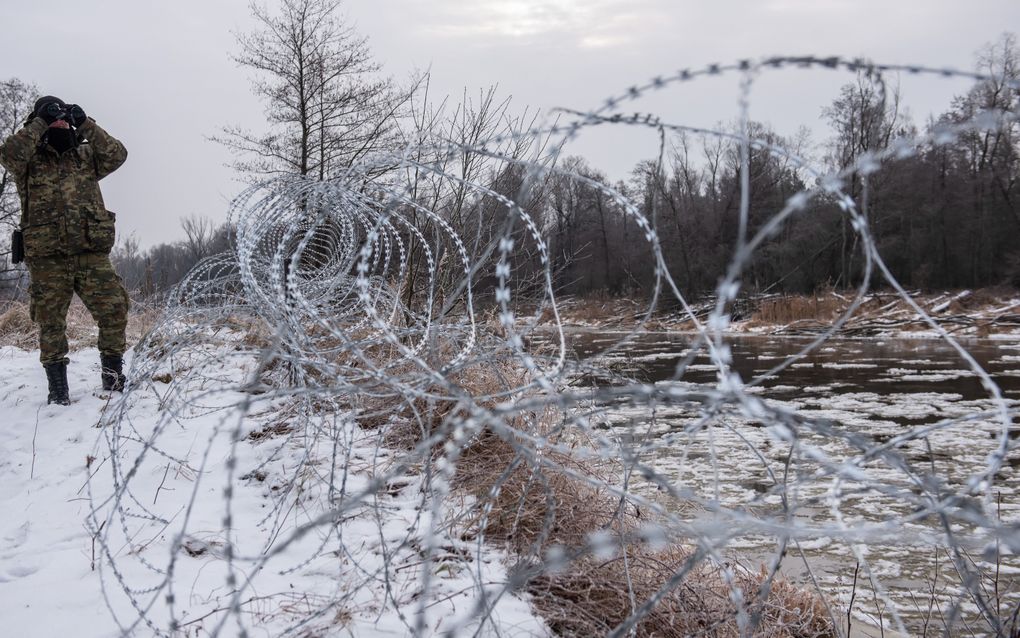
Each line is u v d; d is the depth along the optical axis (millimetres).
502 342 2963
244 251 3424
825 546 4797
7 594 2576
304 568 2750
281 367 4777
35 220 5516
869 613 3744
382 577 2604
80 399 5750
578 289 47406
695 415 8539
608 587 2475
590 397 1448
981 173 41469
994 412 1498
